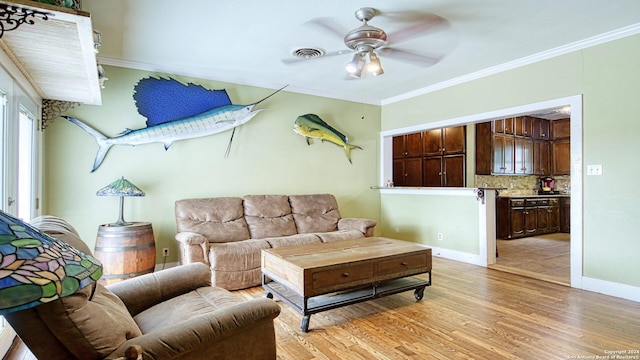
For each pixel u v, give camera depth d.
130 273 3.15
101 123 3.63
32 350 0.99
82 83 2.64
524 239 6.28
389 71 4.18
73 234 1.52
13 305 0.59
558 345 2.22
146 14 2.72
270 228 4.15
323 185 5.16
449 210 4.69
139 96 3.81
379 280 2.78
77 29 1.63
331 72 4.22
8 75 2.11
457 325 2.54
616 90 3.12
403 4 2.60
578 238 3.36
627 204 3.06
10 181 2.18
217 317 1.38
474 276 3.80
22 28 1.61
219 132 4.27
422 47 3.44
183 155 4.06
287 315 2.76
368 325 2.56
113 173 3.69
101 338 1.07
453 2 2.58
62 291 0.68
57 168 3.42
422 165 6.81
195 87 4.12
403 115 5.32
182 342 1.24
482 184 6.49
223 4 2.58
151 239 3.36
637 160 3.00
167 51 3.49
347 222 4.54
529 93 3.75
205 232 3.73
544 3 2.60
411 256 2.96
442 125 4.69
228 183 4.36
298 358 2.10
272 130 4.70
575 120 3.38
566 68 3.45
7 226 0.71
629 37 3.05
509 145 6.64
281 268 2.72
